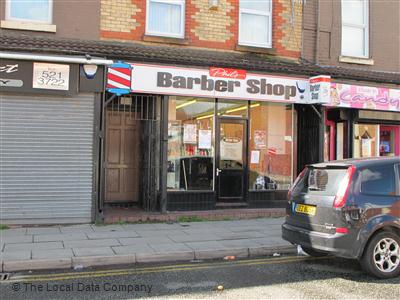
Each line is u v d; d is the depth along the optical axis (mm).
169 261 7371
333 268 7012
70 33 10016
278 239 8562
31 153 9414
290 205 7332
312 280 6340
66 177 9609
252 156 11953
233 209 11422
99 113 9750
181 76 10367
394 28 13391
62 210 9594
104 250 7473
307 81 11523
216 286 6000
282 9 11969
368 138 13188
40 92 9305
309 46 12234
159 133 10773
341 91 11844
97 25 10219
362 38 13102
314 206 6715
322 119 11891
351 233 6293
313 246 6605
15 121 9320
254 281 6254
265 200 11953
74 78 9492
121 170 11953
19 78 9172
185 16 11008
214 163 11461
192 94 10477
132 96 10992
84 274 6531
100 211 9828
